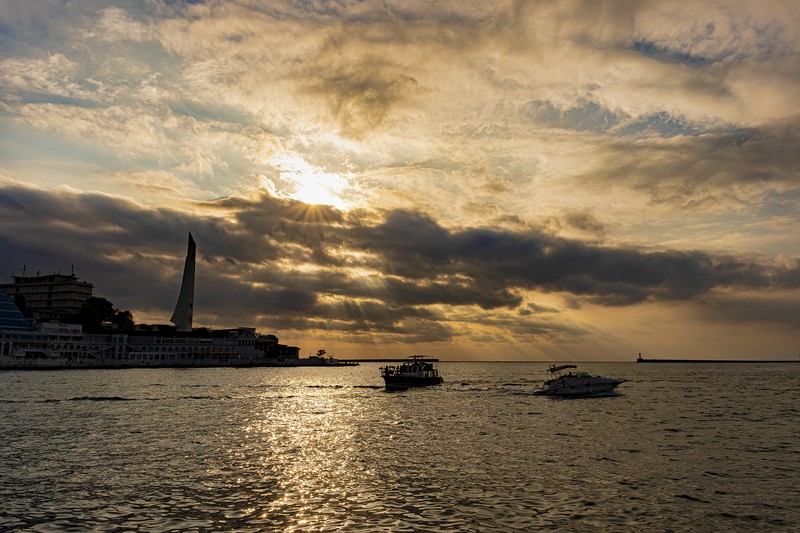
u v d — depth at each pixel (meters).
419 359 158.12
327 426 67.62
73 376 178.88
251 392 127.38
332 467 42.50
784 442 55.16
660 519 30.00
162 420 71.06
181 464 43.28
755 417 78.38
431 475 39.78
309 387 151.50
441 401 107.44
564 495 34.47
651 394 128.75
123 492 34.84
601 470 41.59
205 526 28.59
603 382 119.69
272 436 58.50
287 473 40.34
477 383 179.12
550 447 51.94
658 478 39.03
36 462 43.66
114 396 105.94
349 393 130.00
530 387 155.25
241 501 32.97
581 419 75.50
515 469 41.91
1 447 50.12
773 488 36.44
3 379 154.75
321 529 28.14
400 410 88.94
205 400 102.44
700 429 64.88
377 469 41.81
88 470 40.91
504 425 68.94
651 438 57.62
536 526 28.72
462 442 55.03
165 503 32.50
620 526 28.84
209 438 56.56
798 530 28.55
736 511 31.50
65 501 32.81
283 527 28.45
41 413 76.44
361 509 31.45
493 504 32.47
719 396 122.31
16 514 30.38
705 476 39.72
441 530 28.08
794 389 151.50
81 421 68.62
